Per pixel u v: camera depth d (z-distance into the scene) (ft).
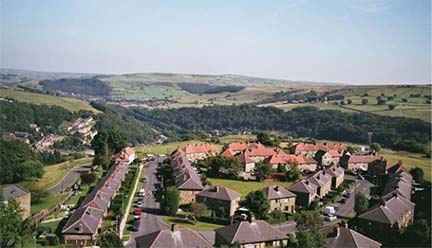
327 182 442.91
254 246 268.41
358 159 585.22
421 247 268.21
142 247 242.58
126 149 613.93
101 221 311.68
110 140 645.92
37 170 508.53
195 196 371.76
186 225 326.03
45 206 393.91
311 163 571.69
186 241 245.86
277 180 495.00
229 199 353.51
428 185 436.76
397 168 499.10
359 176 544.62
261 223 281.74
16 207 268.62
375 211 306.14
